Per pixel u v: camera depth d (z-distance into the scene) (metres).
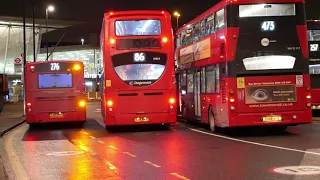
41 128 21.44
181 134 16.62
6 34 62.84
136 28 17.61
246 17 14.67
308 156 10.55
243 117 14.59
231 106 14.59
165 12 17.86
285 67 14.70
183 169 9.30
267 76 14.66
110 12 17.66
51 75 20.61
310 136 14.92
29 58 65.06
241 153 11.35
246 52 14.62
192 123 21.39
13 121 24.91
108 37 17.52
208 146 12.94
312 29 22.22
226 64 14.73
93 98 67.50
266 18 14.71
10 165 10.42
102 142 14.87
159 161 10.46
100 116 29.80
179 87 22.72
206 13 16.98
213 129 16.75
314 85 22.17
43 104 20.52
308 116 14.81
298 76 14.77
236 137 15.14
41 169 9.82
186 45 20.64
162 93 17.55
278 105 14.67
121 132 18.11
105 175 8.87
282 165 9.42
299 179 7.93
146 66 17.53
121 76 17.44
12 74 63.31
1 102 33.69
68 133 18.58
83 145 14.17
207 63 16.91
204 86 17.56
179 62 22.28
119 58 17.47
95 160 10.90
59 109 20.59
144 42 17.55
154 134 16.91
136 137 16.06
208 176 8.46
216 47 15.69
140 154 11.72
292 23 14.82
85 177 8.71
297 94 14.74
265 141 13.79
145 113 17.45
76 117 20.70
